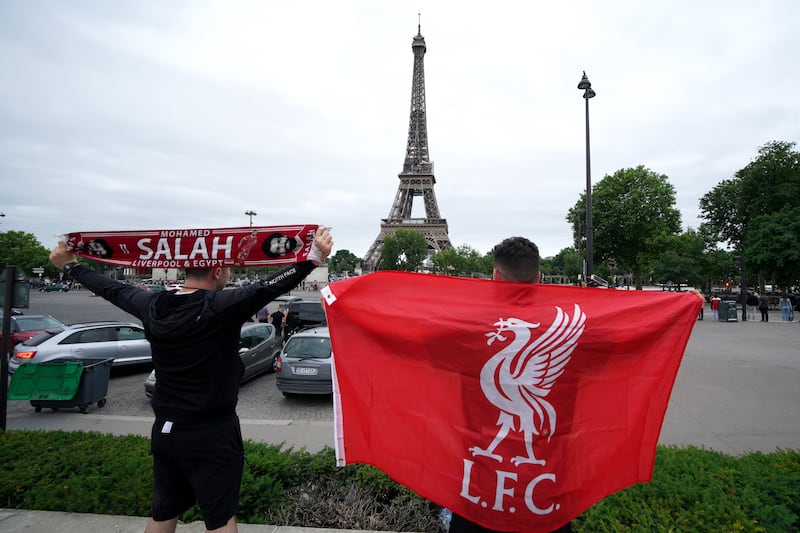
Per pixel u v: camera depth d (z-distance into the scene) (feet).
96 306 134.41
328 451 18.20
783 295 148.36
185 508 8.87
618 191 167.73
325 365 35.58
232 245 9.59
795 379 39.75
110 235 10.25
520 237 9.04
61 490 15.37
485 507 7.64
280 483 15.69
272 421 30.04
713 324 96.48
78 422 30.66
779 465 15.58
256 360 43.86
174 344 8.32
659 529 11.75
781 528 11.87
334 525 14.19
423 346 8.47
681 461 16.14
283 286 8.60
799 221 119.14
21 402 36.96
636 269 170.60
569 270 308.81
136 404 36.37
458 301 8.65
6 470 16.84
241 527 13.62
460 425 8.02
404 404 8.53
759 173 160.25
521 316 8.23
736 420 28.45
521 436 7.72
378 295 9.11
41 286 281.74
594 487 7.90
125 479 15.75
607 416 8.12
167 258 10.04
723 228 183.01
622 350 8.32
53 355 41.78
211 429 8.27
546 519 7.50
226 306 8.36
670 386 8.48
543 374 7.96
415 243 279.49
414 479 8.22
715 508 12.60
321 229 9.04
